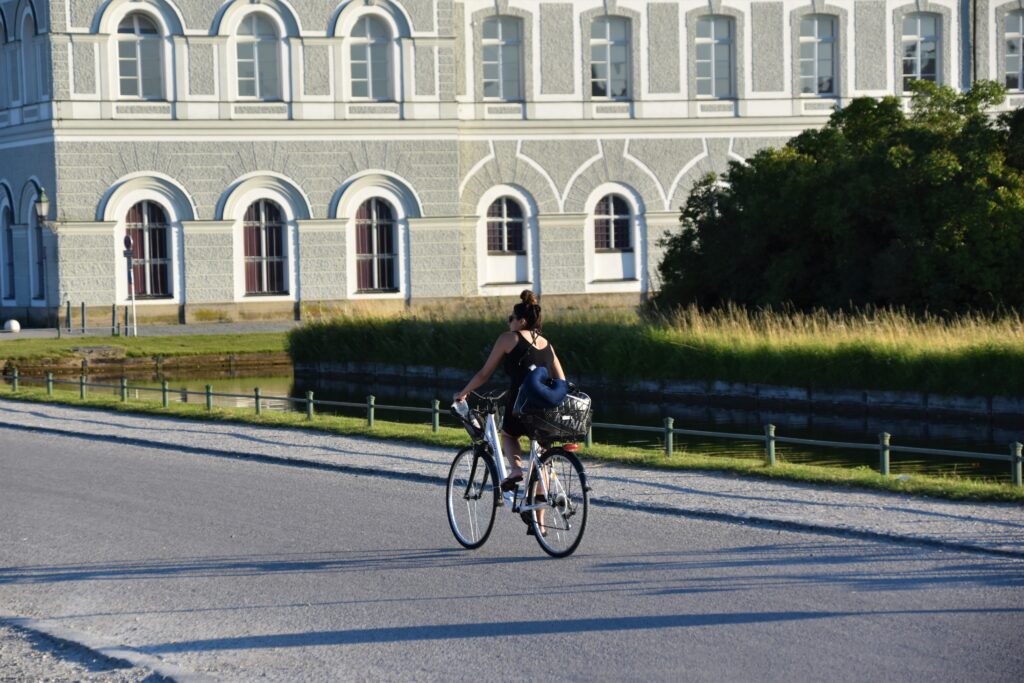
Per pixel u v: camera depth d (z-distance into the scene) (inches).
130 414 1525.6
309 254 2967.5
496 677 491.5
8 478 1027.3
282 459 1103.0
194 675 499.5
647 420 1604.3
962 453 877.2
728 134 3191.4
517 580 643.5
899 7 3208.7
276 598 620.4
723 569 650.2
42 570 692.7
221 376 2269.9
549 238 3139.8
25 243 2938.0
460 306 2459.4
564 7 3122.5
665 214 3176.7
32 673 513.0
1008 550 668.1
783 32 3189.0
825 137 2233.0
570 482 692.1
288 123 2945.4
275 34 2945.4
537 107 3120.1
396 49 2994.6
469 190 3105.3
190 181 2901.1
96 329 2775.6
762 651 510.0
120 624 582.9
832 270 2112.5
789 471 935.7
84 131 2834.6
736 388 1780.3
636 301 3184.1
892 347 1641.2
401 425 1326.3
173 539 764.6
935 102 2082.9
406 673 500.1
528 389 690.8
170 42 2881.4
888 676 476.4
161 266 2901.1
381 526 795.4
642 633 540.7
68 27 2817.4
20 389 1852.9
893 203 2009.1
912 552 678.5
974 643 514.0
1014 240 1905.8
